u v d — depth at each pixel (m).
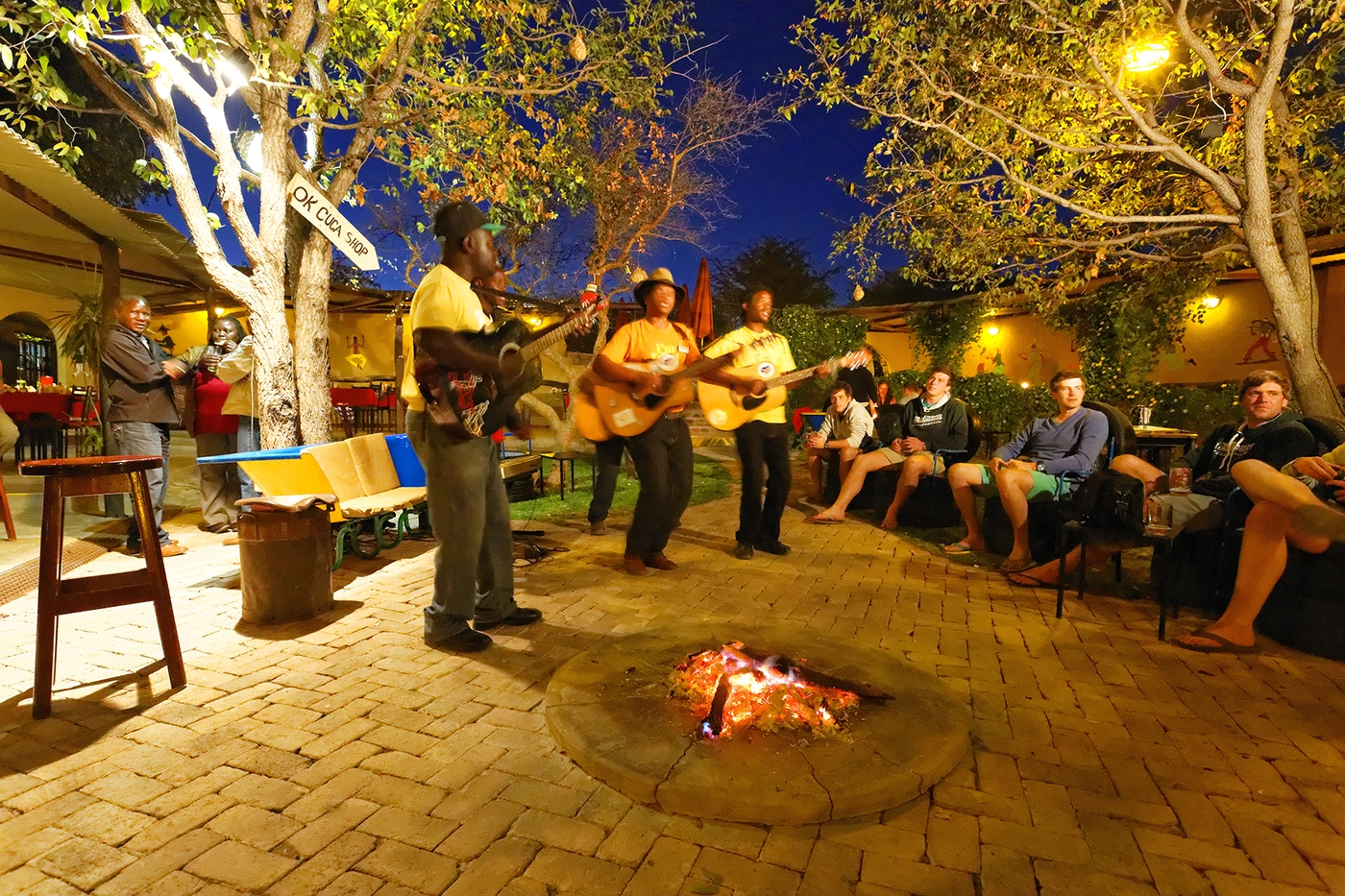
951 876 1.98
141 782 2.37
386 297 13.73
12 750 2.55
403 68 6.19
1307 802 2.35
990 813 2.28
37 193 5.86
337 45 6.28
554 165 8.41
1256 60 6.87
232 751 2.57
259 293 6.06
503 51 7.56
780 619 4.10
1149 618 4.18
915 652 3.62
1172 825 2.22
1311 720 2.92
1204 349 12.48
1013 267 7.95
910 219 7.72
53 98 5.09
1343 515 3.43
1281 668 3.45
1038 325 15.38
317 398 6.63
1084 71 6.71
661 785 2.26
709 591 4.63
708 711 2.77
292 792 2.33
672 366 4.80
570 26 7.47
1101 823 2.23
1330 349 10.64
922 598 4.54
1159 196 8.13
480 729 2.76
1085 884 1.96
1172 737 2.77
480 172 7.58
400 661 3.41
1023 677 3.33
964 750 2.61
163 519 6.71
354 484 5.30
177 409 5.66
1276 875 2.00
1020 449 5.62
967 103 6.68
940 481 6.65
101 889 1.88
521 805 2.28
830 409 8.05
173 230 7.84
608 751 2.47
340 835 2.12
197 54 4.91
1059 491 5.12
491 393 3.33
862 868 2.01
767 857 2.05
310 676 3.23
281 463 4.91
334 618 3.99
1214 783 2.46
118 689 3.06
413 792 2.34
